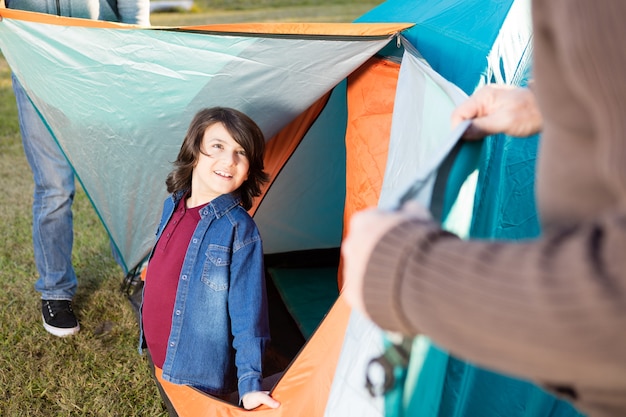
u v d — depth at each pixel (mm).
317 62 2047
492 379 1559
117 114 2135
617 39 524
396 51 2023
